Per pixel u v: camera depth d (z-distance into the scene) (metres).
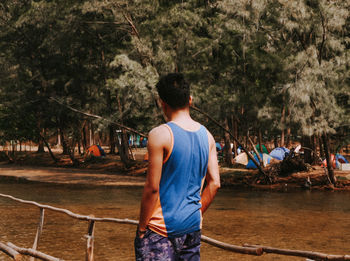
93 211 16.86
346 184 25.39
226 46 24.94
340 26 22.44
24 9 37.88
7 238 11.42
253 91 23.89
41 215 7.05
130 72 25.33
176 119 2.66
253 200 20.64
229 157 34.25
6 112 47.69
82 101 37.75
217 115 24.89
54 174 36.09
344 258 3.15
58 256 9.48
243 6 23.20
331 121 22.56
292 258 9.52
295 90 21.20
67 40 33.12
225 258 9.48
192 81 25.61
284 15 22.34
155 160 2.52
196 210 2.61
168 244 2.54
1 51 39.31
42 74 38.00
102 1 27.91
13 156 52.78
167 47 26.70
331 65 22.05
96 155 45.22
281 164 27.91
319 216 15.86
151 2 28.34
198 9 27.08
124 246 10.53
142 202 2.56
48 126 47.62
